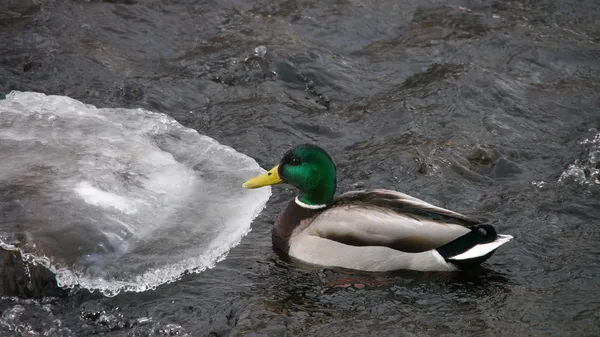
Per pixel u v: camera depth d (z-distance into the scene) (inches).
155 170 498.0
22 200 451.5
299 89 602.2
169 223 454.3
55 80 584.1
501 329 382.0
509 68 632.4
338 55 639.8
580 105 594.6
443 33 673.0
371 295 404.8
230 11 686.5
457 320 388.5
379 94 601.0
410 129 561.3
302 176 430.9
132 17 665.6
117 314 390.9
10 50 607.5
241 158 523.5
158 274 417.4
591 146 546.0
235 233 452.8
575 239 451.5
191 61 620.4
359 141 549.6
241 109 576.1
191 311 394.6
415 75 622.5
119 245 432.1
